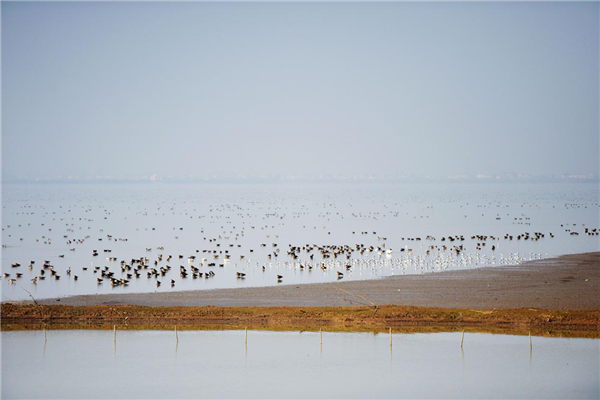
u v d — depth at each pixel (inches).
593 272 4377.5
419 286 3969.0
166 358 2883.9
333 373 2677.2
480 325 3270.2
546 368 2723.9
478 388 2532.0
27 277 4407.0
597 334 3144.7
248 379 2640.3
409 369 2736.2
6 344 3043.8
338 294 3782.0
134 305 3513.8
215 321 3368.6
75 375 2664.9
